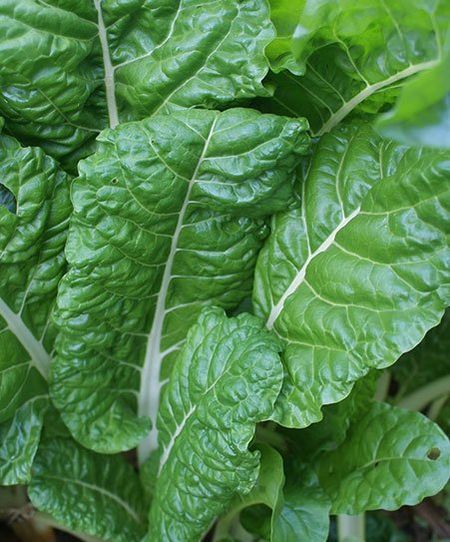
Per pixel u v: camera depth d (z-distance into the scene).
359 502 0.87
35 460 0.94
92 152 0.88
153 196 0.82
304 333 0.83
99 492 0.96
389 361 0.79
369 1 0.76
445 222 0.76
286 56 0.81
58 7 0.82
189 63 0.83
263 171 0.82
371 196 0.81
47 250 0.87
